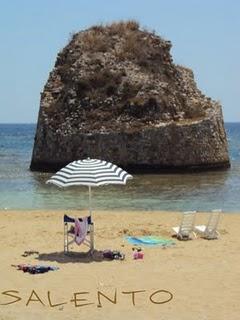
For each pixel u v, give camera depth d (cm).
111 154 5594
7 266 1670
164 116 5856
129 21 6994
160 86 6138
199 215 2717
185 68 7062
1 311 1282
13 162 7000
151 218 2573
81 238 1808
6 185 4328
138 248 1892
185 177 5200
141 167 5566
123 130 5594
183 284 1469
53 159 5816
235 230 2242
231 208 3164
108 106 5947
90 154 5638
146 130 5575
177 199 3569
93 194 3812
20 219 2552
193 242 1994
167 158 5603
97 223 2417
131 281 1500
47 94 6369
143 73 6309
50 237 2100
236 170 5950
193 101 6400
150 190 4088
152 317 1237
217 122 6062
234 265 1661
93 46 6656
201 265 1664
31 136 18088
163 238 2069
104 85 6144
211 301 1334
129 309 1287
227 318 1223
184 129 5662
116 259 1744
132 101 5856
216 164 5931
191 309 1281
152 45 6731
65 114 5950
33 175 5281
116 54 6512
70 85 6247
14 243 1997
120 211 2909
